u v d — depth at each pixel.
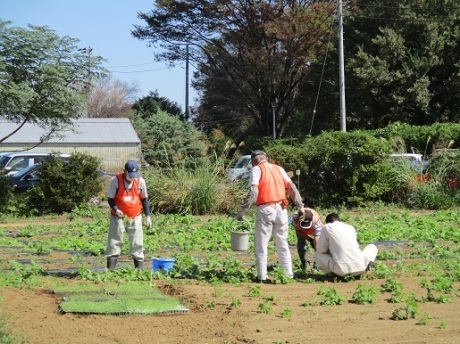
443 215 22.38
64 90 24.97
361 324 8.91
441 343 8.09
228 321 8.93
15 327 8.36
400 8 49.19
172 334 8.41
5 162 28.95
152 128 45.16
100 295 10.07
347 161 25.69
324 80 51.81
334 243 11.79
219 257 14.52
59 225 20.62
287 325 8.83
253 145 49.69
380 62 47.75
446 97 49.59
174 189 24.05
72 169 24.27
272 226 11.84
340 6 37.84
